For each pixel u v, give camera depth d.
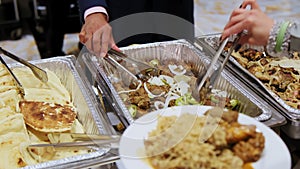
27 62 1.20
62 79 1.27
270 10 2.55
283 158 0.75
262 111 0.96
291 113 0.97
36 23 3.48
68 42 3.11
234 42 1.14
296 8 2.57
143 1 1.60
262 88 1.10
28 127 0.98
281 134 0.97
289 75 1.18
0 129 0.95
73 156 0.82
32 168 0.80
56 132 0.96
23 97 1.12
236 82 1.11
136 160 0.76
